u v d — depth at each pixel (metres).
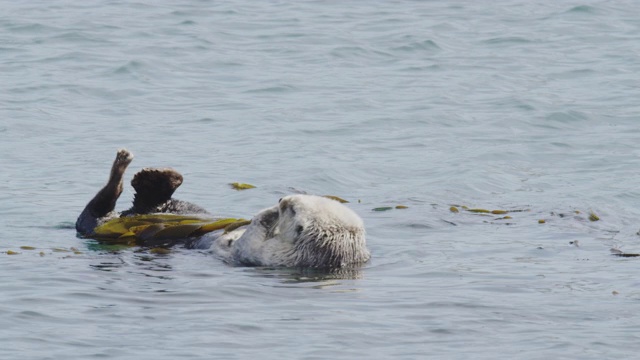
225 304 19.94
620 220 28.81
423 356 17.05
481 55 56.28
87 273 22.31
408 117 43.34
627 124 42.22
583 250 24.91
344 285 21.67
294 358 16.89
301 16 65.81
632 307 19.72
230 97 46.84
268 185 33.19
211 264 23.52
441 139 40.03
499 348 17.42
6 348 17.16
